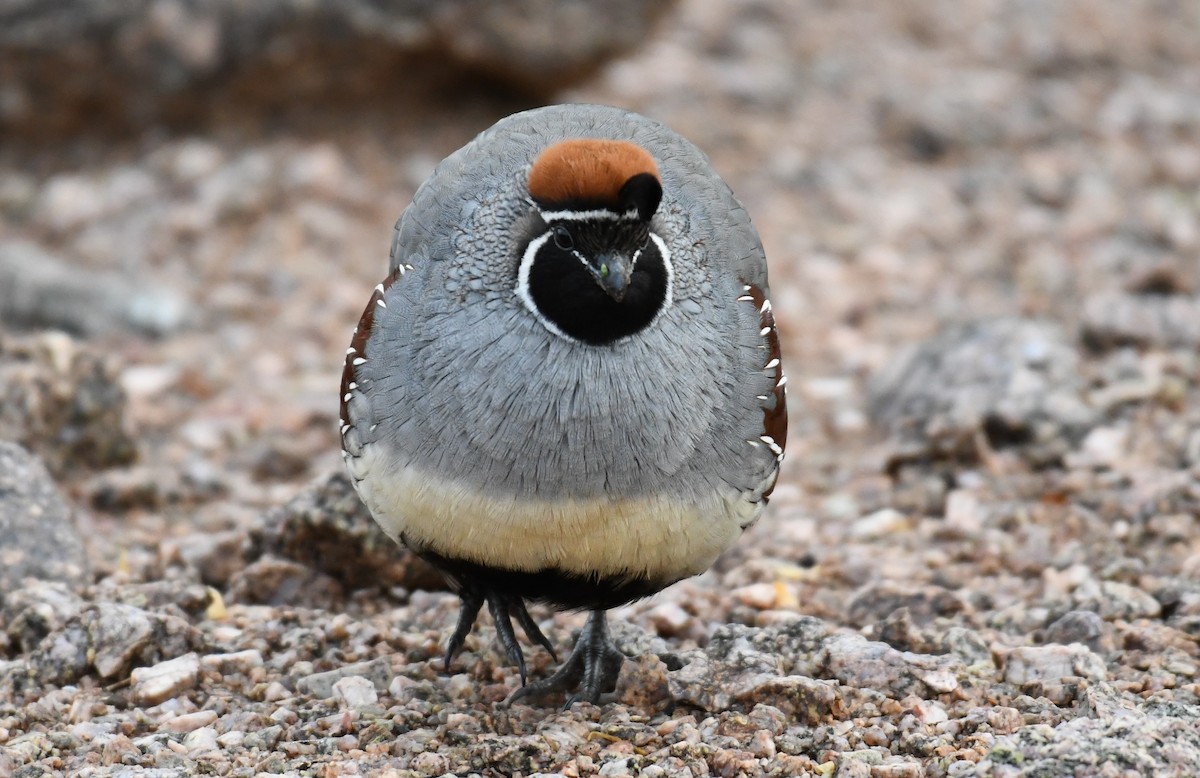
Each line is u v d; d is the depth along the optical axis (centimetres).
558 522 859
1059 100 2417
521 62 2055
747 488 909
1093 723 825
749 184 2106
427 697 963
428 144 2112
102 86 2011
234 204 1939
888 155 2238
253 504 1336
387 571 1114
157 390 1562
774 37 2598
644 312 852
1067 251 1936
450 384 859
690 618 1071
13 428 1312
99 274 1789
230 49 2000
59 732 884
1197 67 2644
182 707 941
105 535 1255
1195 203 2078
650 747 885
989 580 1136
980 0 2842
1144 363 1492
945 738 859
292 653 1012
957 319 1747
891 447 1380
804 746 870
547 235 842
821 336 1733
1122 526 1191
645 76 2405
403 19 2008
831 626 1059
